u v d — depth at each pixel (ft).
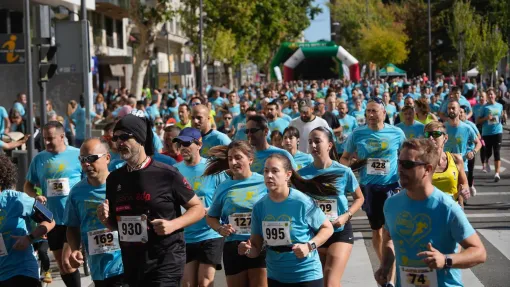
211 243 57.93
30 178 69.92
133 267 44.98
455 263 36.78
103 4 296.92
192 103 114.42
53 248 67.15
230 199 54.49
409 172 38.22
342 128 124.06
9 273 49.73
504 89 259.80
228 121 126.82
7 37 209.46
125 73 380.58
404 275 39.11
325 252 58.08
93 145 51.60
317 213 47.44
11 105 219.00
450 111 96.73
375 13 554.87
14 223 49.78
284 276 47.70
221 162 58.59
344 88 273.54
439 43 548.31
